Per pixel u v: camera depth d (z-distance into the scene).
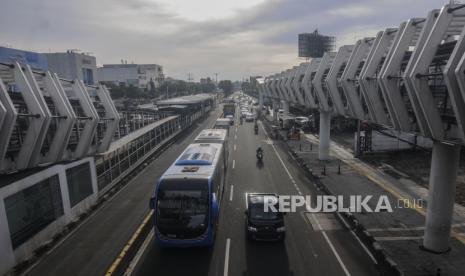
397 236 15.41
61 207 16.56
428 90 11.72
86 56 77.62
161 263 13.62
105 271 12.91
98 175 21.33
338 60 22.66
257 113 77.38
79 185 18.53
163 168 29.77
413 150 32.38
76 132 19.56
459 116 10.34
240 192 22.77
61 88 15.72
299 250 14.59
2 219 12.50
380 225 16.61
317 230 16.56
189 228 13.66
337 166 28.84
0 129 11.55
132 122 37.03
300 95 34.22
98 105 26.80
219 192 18.25
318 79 26.80
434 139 12.70
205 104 80.06
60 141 15.26
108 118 19.81
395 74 13.50
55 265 13.38
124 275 12.77
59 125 15.15
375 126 33.75
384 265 13.27
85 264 13.43
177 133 48.31
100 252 14.39
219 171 18.59
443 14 11.38
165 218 13.76
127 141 26.89
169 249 14.78
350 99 19.23
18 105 16.48
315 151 35.53
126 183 25.09
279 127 54.28
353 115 20.44
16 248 13.19
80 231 16.53
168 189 14.05
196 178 14.34
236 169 29.14
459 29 13.97
